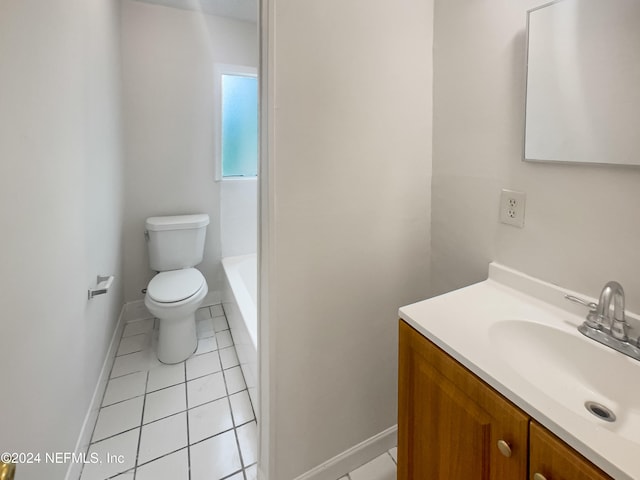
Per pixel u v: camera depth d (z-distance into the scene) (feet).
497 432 2.34
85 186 5.04
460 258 4.30
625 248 2.77
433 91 4.38
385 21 3.91
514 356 2.93
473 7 3.75
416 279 4.72
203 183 8.84
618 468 1.69
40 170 3.52
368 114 3.95
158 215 8.49
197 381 6.37
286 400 4.00
